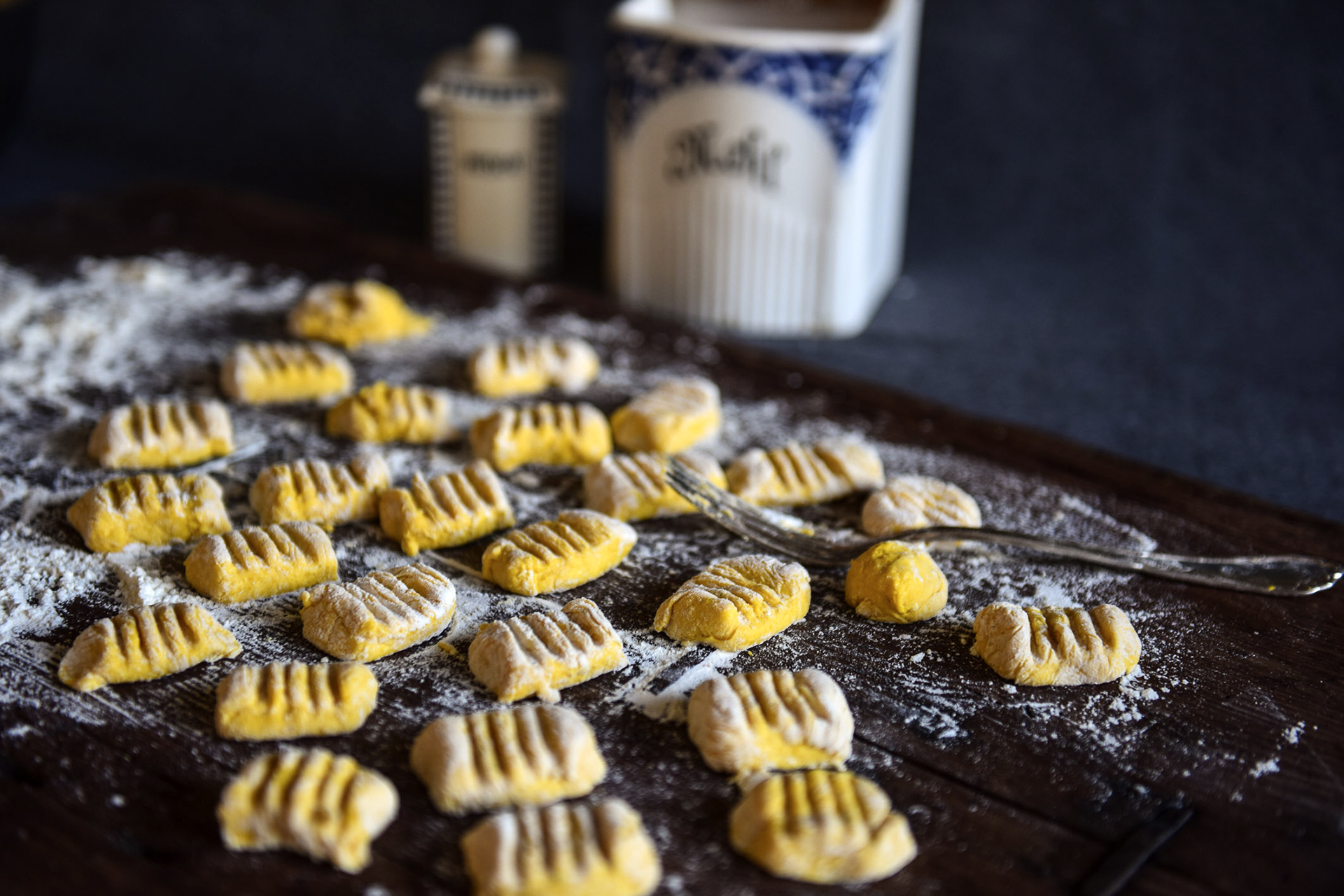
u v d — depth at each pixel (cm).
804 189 84
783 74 81
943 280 96
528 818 51
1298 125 96
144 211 86
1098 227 102
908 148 101
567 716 54
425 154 113
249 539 59
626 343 75
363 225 101
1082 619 58
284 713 54
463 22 113
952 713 55
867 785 52
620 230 87
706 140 83
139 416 65
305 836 50
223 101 119
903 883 50
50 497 63
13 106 96
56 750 53
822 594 60
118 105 118
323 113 118
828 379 72
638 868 50
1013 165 101
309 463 63
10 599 58
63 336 73
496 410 69
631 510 62
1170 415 81
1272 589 60
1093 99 99
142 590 59
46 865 50
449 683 56
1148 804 53
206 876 50
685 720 55
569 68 112
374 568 60
